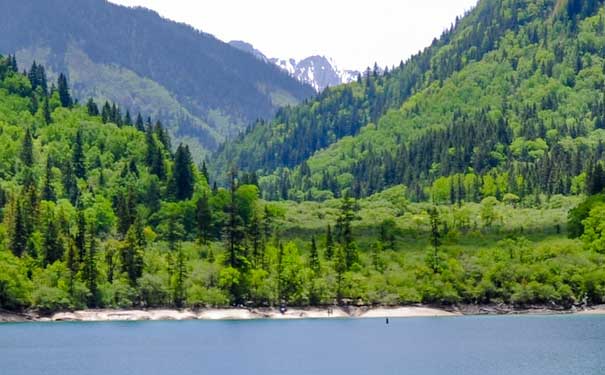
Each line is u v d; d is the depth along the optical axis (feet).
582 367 511.40
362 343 642.63
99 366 528.22
